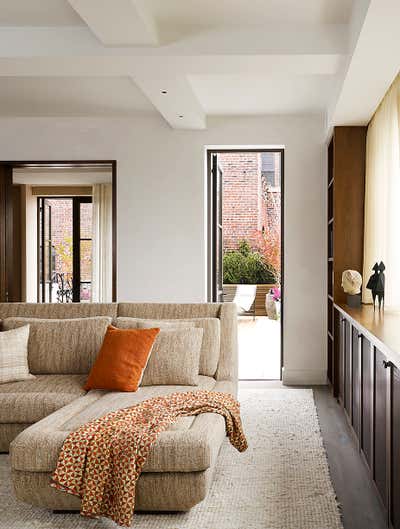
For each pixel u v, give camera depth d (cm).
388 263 475
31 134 676
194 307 509
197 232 665
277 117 659
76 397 427
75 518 322
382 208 512
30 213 962
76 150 674
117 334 452
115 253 673
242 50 415
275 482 370
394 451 289
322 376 660
